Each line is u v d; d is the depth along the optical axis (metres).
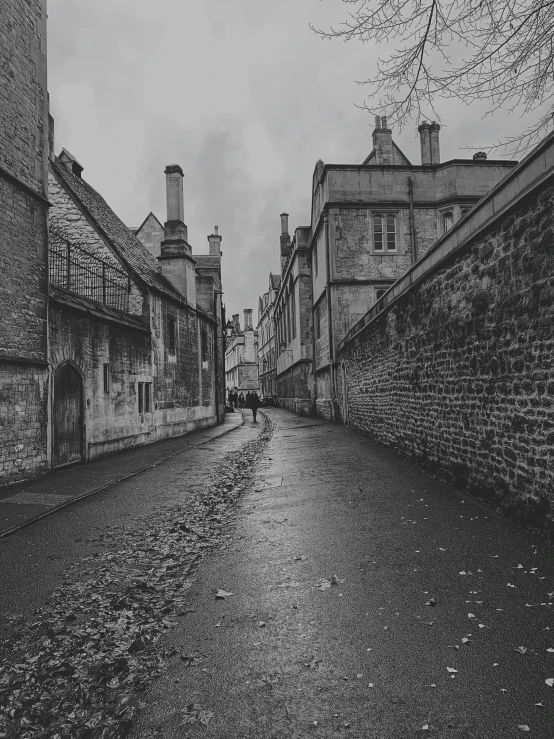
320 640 3.56
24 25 10.18
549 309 5.07
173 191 21.34
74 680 3.20
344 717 2.73
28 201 10.10
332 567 4.94
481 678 2.99
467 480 7.26
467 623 3.65
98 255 16.80
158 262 23.80
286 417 29.94
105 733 2.67
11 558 5.50
